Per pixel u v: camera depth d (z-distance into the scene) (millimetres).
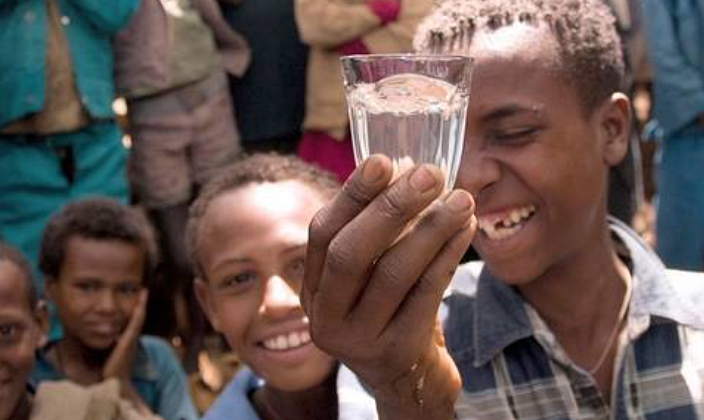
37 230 1709
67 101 1709
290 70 1874
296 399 982
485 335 803
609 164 820
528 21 776
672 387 782
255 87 1879
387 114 551
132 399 1436
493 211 761
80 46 1712
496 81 755
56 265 1487
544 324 798
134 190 1877
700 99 1796
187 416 1512
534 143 755
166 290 1898
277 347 955
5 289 1217
